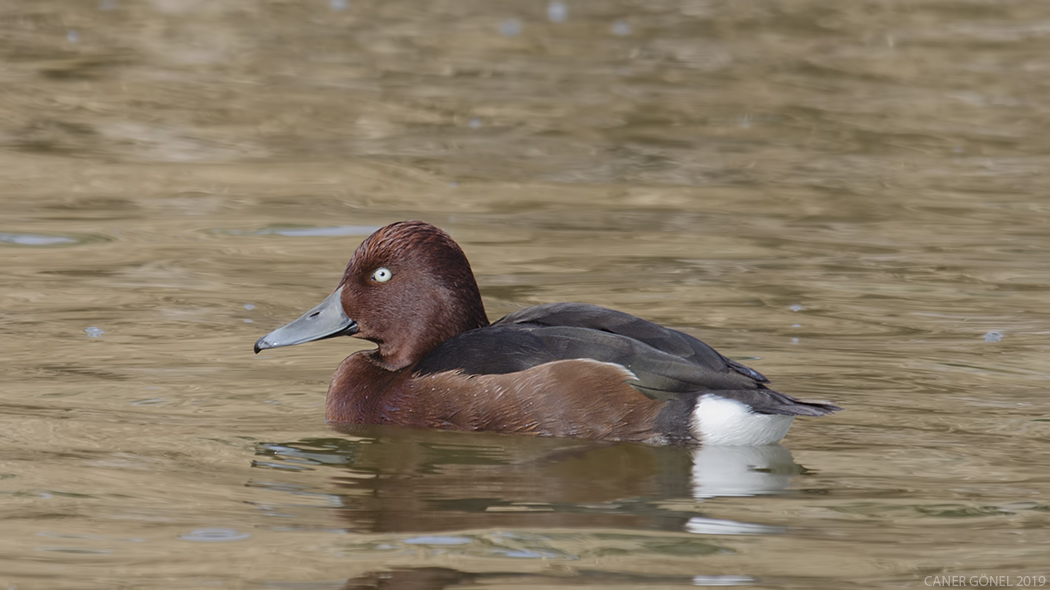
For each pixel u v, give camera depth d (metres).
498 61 25.19
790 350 10.85
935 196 17.16
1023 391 9.79
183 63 24.11
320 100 21.81
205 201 16.08
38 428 8.67
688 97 22.78
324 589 6.20
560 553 6.71
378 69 24.23
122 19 27.67
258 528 7.02
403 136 19.78
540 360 8.94
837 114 21.86
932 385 9.93
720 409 8.54
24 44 24.98
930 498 7.61
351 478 7.92
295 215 15.55
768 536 7.00
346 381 9.38
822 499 7.59
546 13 29.97
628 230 15.27
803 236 15.12
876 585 6.35
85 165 17.62
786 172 18.34
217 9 29.11
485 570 6.47
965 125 21.36
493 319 11.74
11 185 16.52
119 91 21.83
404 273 9.51
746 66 25.31
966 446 8.59
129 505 7.33
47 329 11.16
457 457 8.39
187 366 10.30
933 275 13.48
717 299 12.49
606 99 22.47
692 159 18.95
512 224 15.42
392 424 9.11
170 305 12.02
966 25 29.41
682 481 7.93
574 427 8.79
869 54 26.45
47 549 6.66
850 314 12.03
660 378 8.69
